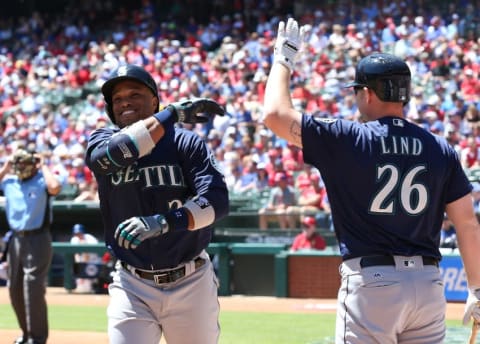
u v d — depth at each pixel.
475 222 15.77
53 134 89.12
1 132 95.94
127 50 103.06
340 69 85.94
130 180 16.98
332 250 57.75
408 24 91.81
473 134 68.94
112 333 16.98
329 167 15.05
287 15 108.75
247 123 79.25
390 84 15.38
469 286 16.05
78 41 116.31
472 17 92.94
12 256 32.56
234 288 59.53
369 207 14.88
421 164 15.12
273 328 41.78
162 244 16.73
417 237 15.02
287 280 57.53
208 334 17.28
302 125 15.01
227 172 71.69
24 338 32.97
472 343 16.62
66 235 71.00
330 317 46.44
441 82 81.00
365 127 15.16
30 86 101.81
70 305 53.16
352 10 100.31
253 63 91.81
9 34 120.00
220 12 116.12
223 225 62.97
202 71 95.88
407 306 14.62
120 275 17.25
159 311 17.02
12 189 32.19
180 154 17.20
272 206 61.53
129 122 17.28
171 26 113.56
